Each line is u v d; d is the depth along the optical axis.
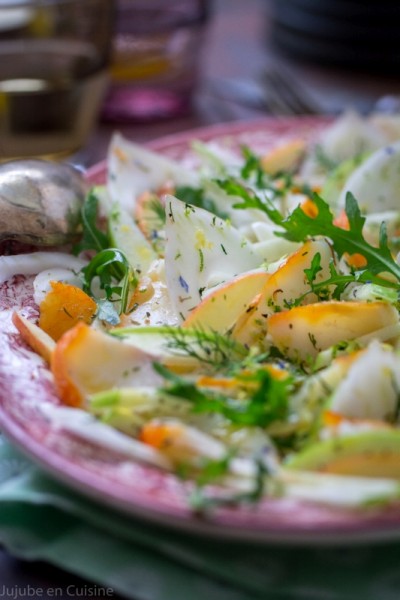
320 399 0.51
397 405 0.51
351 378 0.50
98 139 0.88
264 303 0.56
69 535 0.51
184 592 0.48
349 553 0.49
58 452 0.49
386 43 0.98
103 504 0.50
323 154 0.74
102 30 0.81
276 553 0.49
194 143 0.72
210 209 0.66
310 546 0.49
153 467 0.49
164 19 0.87
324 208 0.60
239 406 0.50
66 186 0.63
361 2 0.97
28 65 0.79
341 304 0.54
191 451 0.48
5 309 0.58
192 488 0.48
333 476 0.48
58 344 0.52
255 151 0.76
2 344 0.55
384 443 0.48
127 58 0.88
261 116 0.91
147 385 0.52
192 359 0.53
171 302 0.58
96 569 0.49
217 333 0.54
